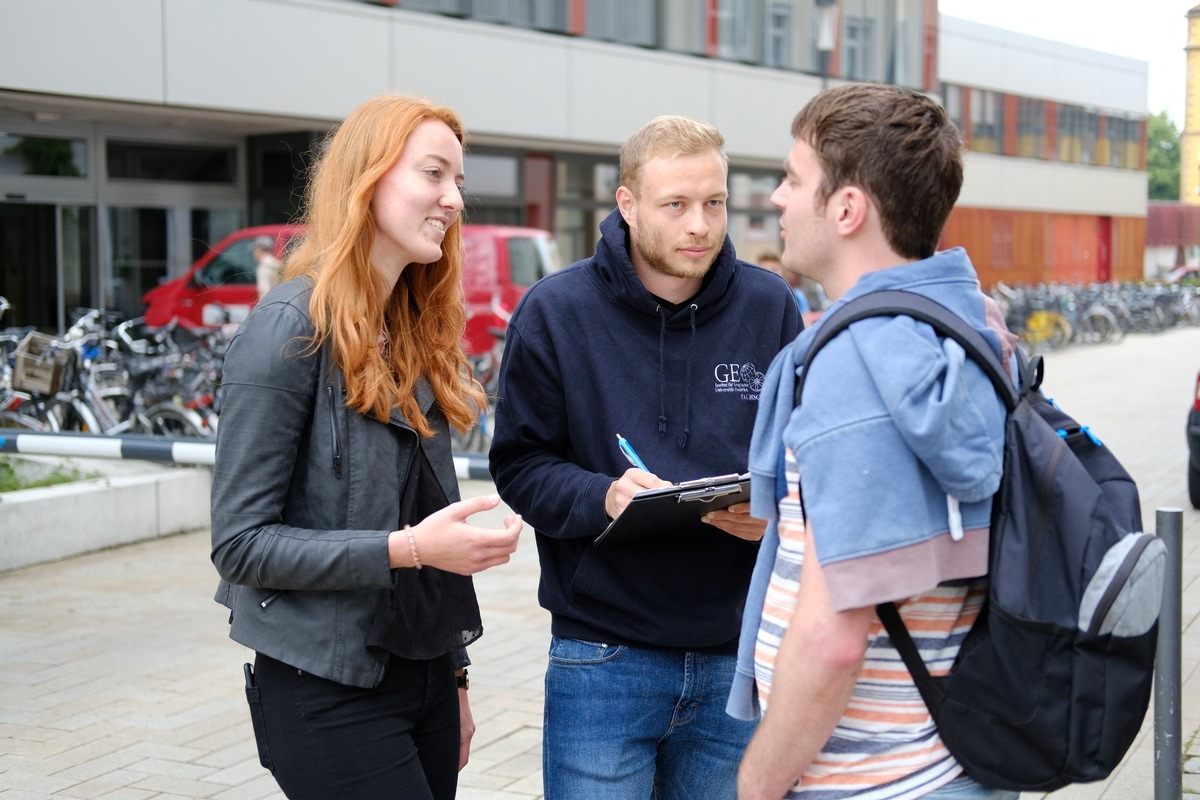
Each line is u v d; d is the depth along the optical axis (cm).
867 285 161
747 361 252
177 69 1384
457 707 231
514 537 198
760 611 177
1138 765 425
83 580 689
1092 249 4253
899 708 162
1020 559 153
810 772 167
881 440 149
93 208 1577
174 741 447
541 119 1756
